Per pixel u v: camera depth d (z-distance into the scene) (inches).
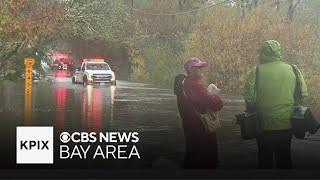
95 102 861.8
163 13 1742.1
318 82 858.8
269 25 1200.2
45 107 745.6
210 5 1669.5
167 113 699.4
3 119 588.1
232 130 545.0
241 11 1406.3
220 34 1220.5
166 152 402.3
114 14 1342.3
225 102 919.0
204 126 262.1
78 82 1496.1
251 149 421.4
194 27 1534.2
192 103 262.7
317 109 804.6
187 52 1350.9
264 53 263.6
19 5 724.0
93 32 1245.7
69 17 1099.9
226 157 381.4
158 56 1606.8
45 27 782.5
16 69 920.9
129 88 1330.0
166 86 1454.2
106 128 535.8
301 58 967.0
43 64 1475.1
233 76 1208.2
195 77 265.6
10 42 840.3
